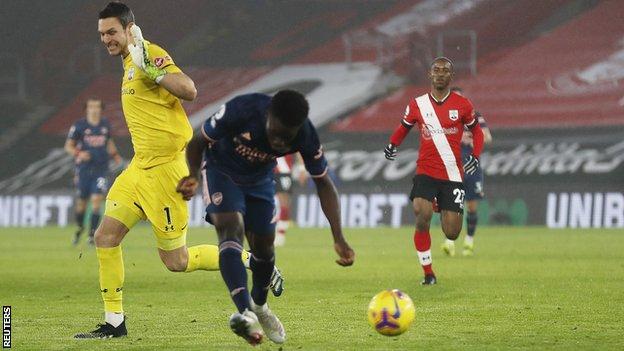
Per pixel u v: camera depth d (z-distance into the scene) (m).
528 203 87.62
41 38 120.38
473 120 38.16
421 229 36.66
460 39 113.44
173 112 24.39
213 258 26.45
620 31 110.81
